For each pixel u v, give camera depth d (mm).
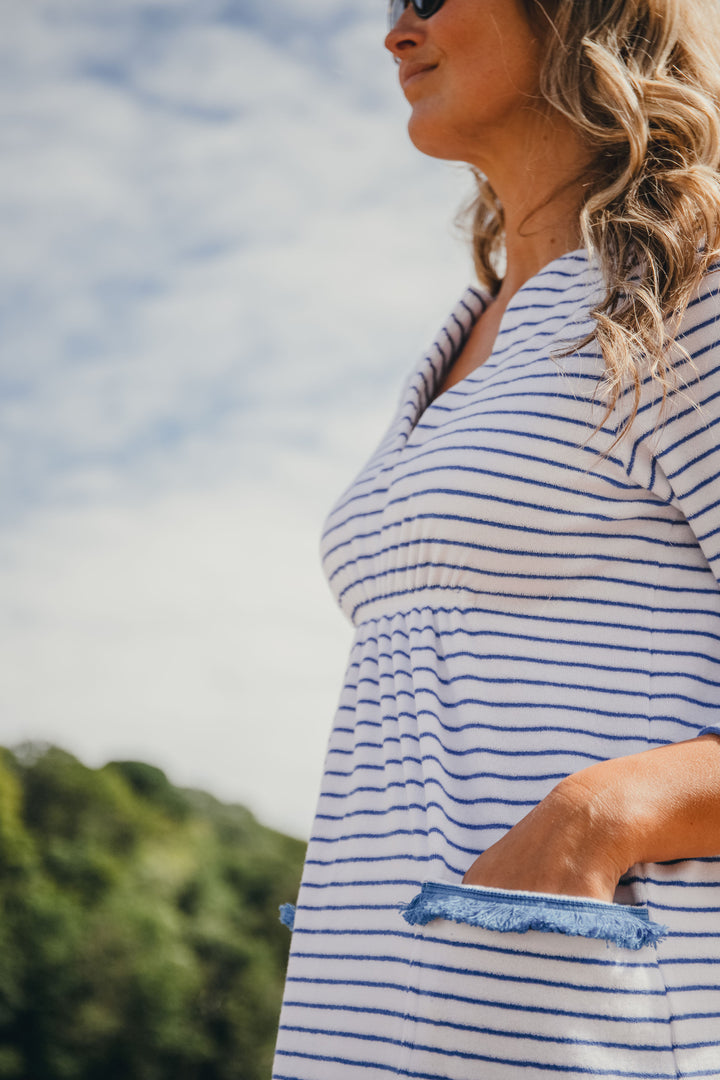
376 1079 988
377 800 1151
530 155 1396
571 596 1096
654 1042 878
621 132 1253
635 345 1055
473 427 1137
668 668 1062
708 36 1332
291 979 1178
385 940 1041
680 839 909
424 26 1409
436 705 1086
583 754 1025
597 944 882
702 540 1059
